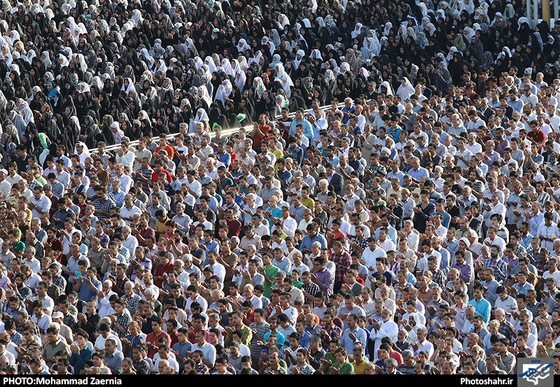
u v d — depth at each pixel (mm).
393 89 124438
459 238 83312
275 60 131000
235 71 130500
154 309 70812
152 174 92125
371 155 95188
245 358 64250
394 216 85688
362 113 109062
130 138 106312
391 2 147750
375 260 78250
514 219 90875
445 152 100188
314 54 132875
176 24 141500
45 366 64438
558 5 147125
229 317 67250
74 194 87312
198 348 65625
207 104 114625
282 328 68000
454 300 71375
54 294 73875
